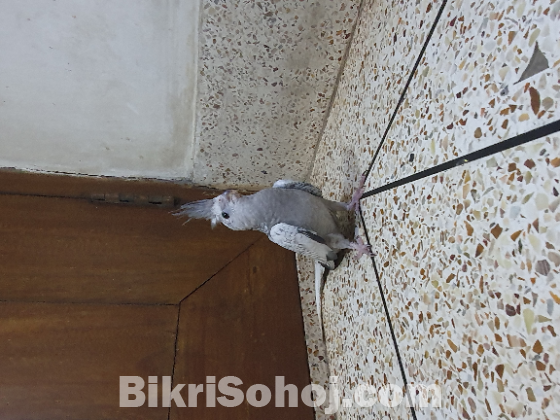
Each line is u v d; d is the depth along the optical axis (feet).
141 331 3.51
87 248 3.78
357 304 2.84
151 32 3.05
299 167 4.25
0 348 3.24
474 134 1.66
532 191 1.36
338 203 3.04
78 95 3.41
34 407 3.09
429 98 2.03
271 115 3.71
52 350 3.30
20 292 3.49
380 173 2.57
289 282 3.97
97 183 4.06
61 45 3.05
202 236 4.05
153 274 3.79
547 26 1.35
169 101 3.55
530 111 1.39
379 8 2.74
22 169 3.90
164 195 4.14
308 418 3.36
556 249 1.26
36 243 3.71
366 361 2.66
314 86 3.53
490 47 1.61
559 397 1.24
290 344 3.66
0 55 3.04
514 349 1.41
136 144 3.87
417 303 2.03
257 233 4.15
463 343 1.67
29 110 3.45
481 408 1.56
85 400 3.17
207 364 3.46
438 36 1.99
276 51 3.24
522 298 1.38
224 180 4.30
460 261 1.70
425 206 1.99
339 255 3.21
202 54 3.20
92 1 2.84
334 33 3.19
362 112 2.94
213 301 3.75
